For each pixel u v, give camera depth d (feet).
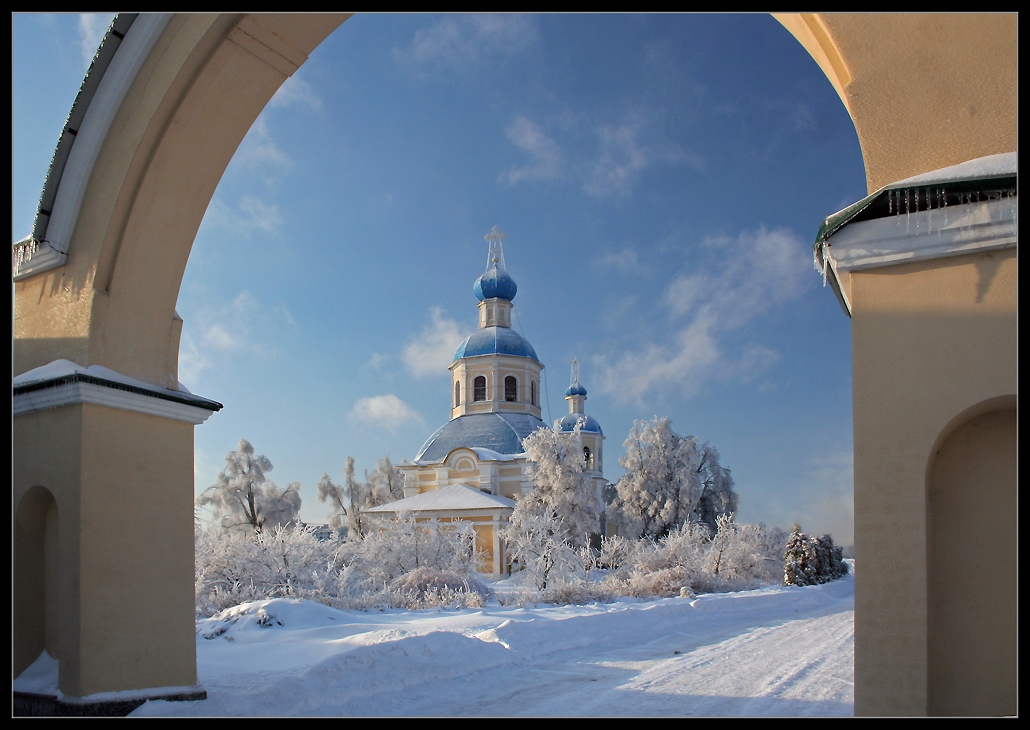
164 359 26.03
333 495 207.72
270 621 52.11
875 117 15.44
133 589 23.45
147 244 25.16
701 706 32.30
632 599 85.46
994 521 14.39
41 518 24.56
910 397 14.40
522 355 179.11
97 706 21.83
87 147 24.54
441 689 35.91
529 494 143.43
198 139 24.84
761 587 112.16
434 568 88.17
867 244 14.85
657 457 168.96
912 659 13.94
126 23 23.54
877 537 14.37
